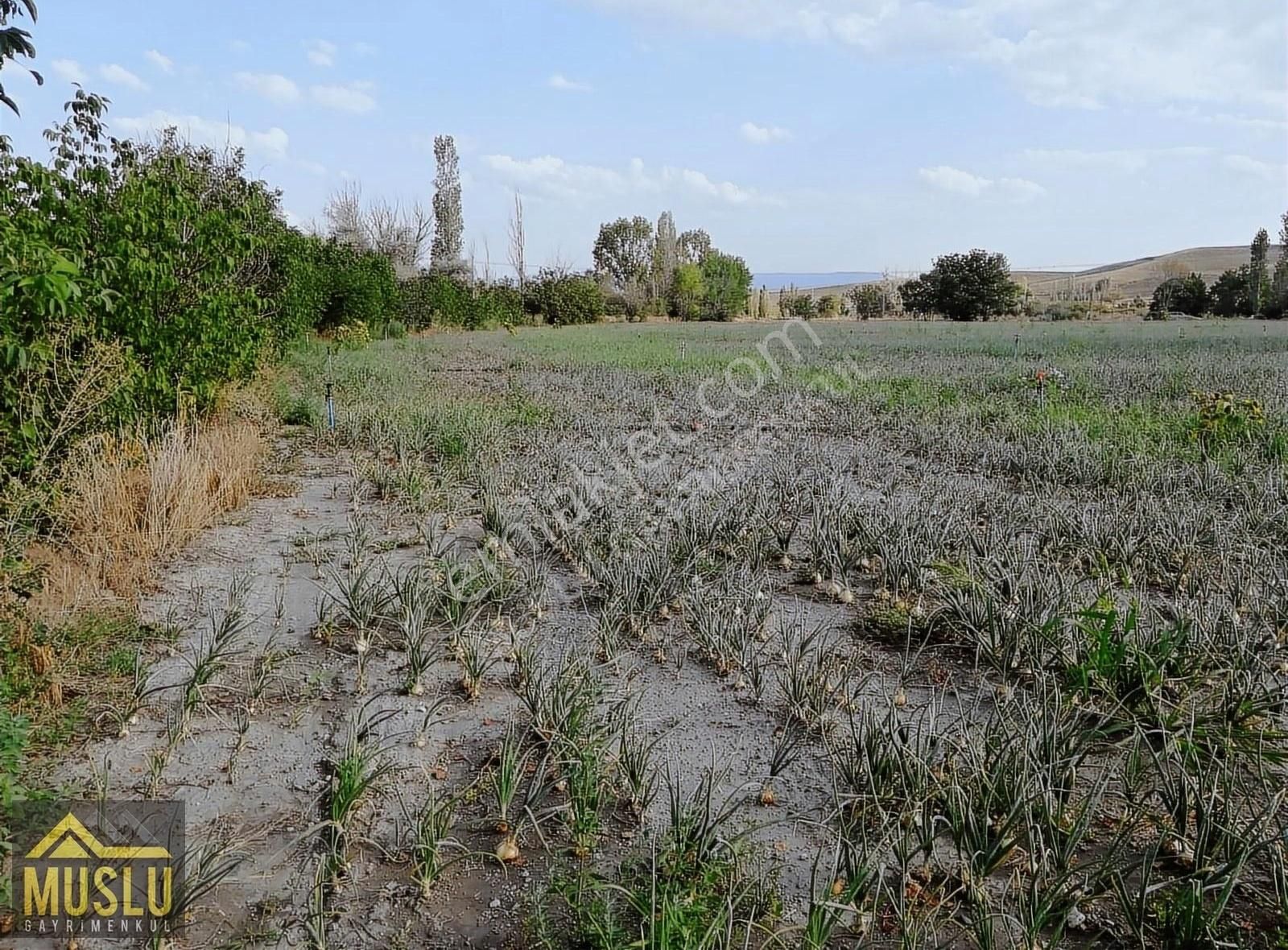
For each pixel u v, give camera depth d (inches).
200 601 190.9
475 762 132.6
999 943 96.8
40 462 188.9
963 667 163.9
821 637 177.2
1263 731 131.3
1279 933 94.7
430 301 1274.6
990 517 252.7
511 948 95.3
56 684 139.9
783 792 125.6
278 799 121.6
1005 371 618.2
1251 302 1679.4
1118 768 129.0
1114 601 176.7
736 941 95.5
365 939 96.7
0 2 117.1
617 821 118.6
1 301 166.2
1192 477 282.2
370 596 181.2
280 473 315.6
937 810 115.6
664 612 186.5
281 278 543.5
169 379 289.4
